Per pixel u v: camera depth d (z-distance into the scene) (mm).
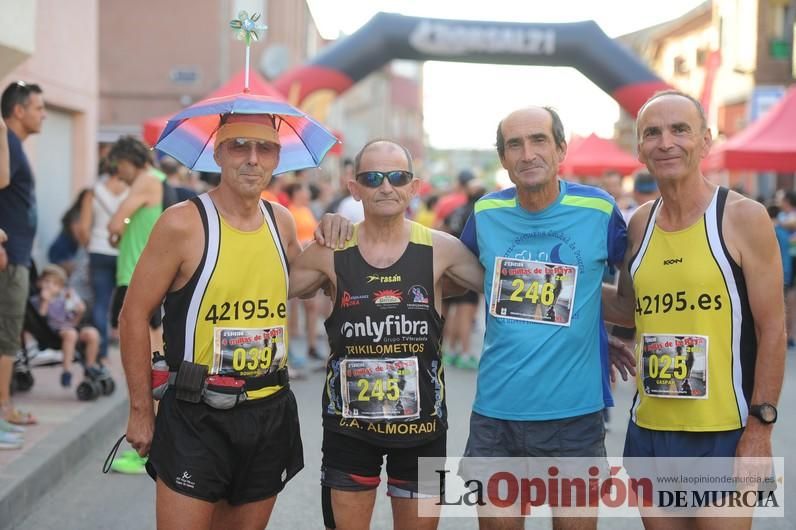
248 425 3252
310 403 7703
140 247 6207
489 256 3582
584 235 3521
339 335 3461
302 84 15094
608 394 3635
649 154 3258
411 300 3434
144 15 25141
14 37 7102
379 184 3383
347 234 3504
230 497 3375
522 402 3475
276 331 3320
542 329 3482
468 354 9789
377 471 3535
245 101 3201
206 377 3199
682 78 32156
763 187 23875
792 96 13203
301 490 5320
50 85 10578
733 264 3199
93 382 6785
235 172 3188
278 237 3342
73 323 7086
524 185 3461
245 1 25328
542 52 15281
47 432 5746
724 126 26484
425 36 15273
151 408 3307
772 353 3152
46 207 10867
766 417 3137
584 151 17156
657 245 3332
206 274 3191
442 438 3525
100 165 7977
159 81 25266
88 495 5113
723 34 27094
